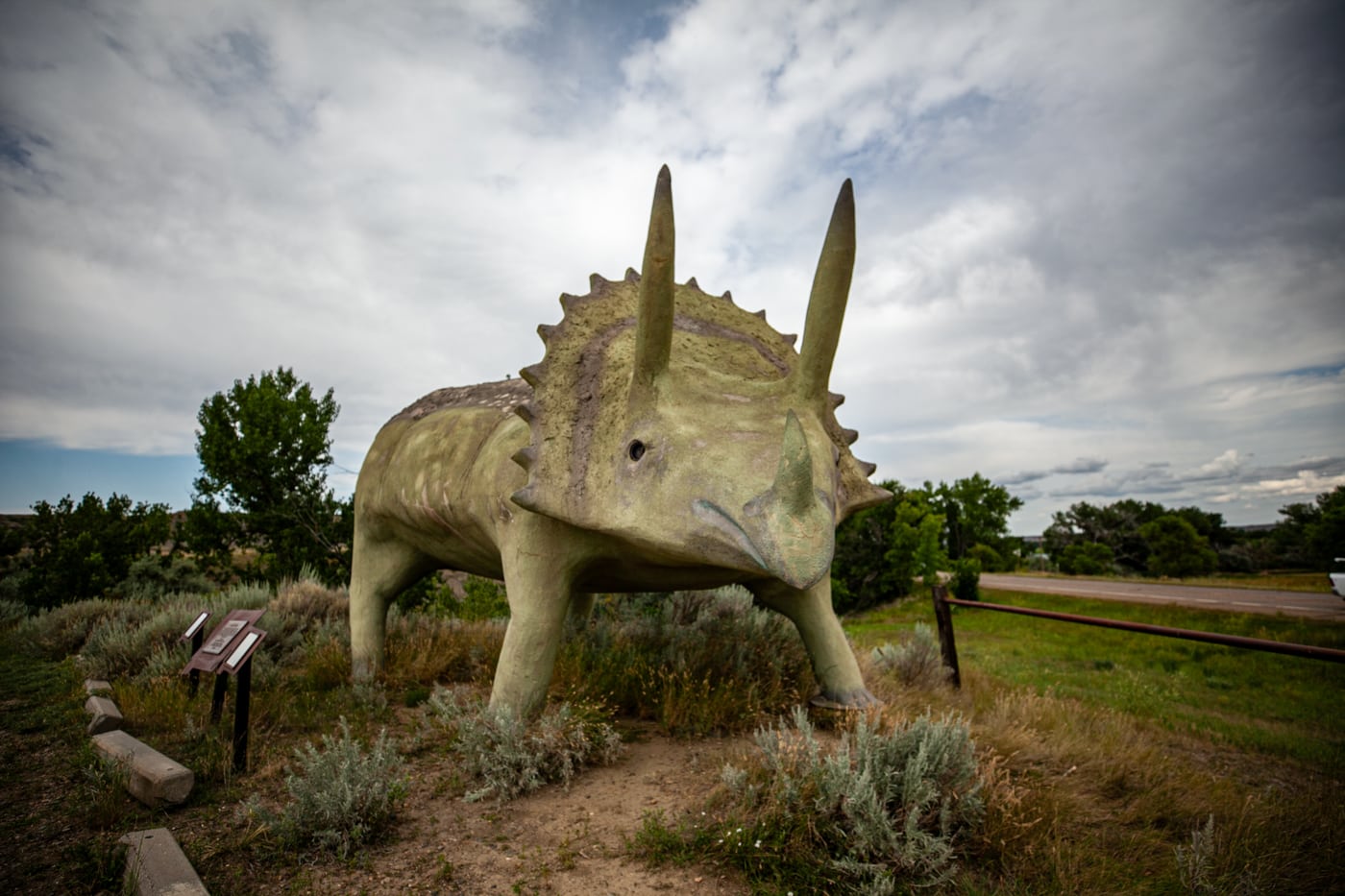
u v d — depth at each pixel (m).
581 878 2.91
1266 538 57.91
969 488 49.66
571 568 4.26
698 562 3.23
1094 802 3.86
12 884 2.91
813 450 3.28
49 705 5.50
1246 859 3.15
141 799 3.67
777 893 2.76
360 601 6.31
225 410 15.90
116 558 14.53
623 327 4.36
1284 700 8.98
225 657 4.27
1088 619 5.14
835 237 3.20
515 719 3.96
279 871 3.00
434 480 5.39
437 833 3.33
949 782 3.32
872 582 31.36
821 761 3.39
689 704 4.75
